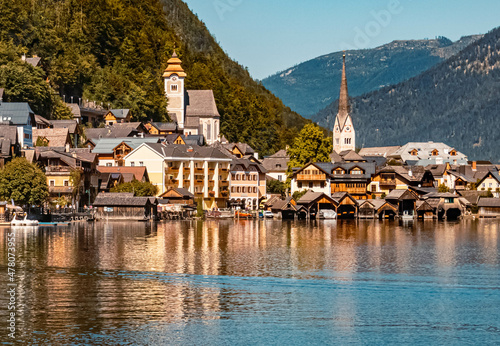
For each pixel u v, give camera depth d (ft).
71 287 254.68
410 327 211.41
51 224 487.61
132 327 210.59
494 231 482.69
